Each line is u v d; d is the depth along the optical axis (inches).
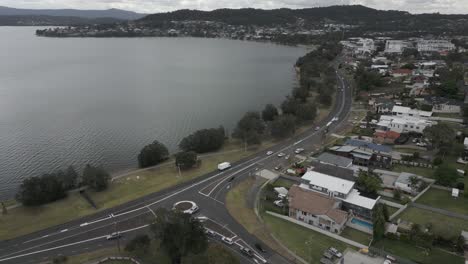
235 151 5821.9
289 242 3457.2
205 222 3814.0
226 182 4744.1
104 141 6747.1
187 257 3029.0
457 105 7057.1
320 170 4603.8
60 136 6983.3
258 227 3725.4
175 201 4271.7
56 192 4372.5
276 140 6284.5
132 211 4082.2
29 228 3789.4
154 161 5462.6
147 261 3218.5
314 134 6505.9
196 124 7746.1
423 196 4266.7
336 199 3991.1
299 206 3821.4
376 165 5039.4
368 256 3139.8
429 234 3353.8
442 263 3080.7
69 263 3213.6
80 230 3737.7
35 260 3277.6
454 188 4328.3
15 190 4936.0
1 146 6446.9
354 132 6441.9
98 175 4562.0
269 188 4439.0
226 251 3065.9
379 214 3432.6
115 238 3577.8
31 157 6003.9
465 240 3292.3
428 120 6505.9
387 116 6840.6
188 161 5103.3
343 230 3654.0
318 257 3225.9
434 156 5280.5
